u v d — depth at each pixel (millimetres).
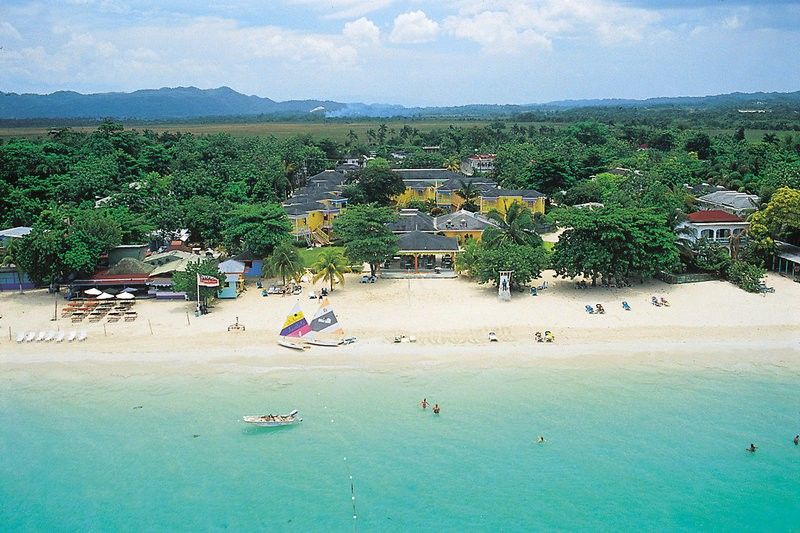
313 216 128250
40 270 88875
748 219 100875
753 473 48469
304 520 44500
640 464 49625
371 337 73438
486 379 63250
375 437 53750
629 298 84625
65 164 159250
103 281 90188
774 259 97562
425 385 62281
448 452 51531
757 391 60156
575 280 93562
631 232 85250
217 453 52219
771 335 72125
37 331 77062
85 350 71500
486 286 91875
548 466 49594
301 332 71750
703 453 50812
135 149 185250
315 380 63750
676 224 95562
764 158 178625
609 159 195750
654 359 66875
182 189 136375
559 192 156375
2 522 45031
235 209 112312
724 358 66875
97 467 50812
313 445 52969
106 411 58875
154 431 55500
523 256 87312
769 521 43750
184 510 45750
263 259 100625
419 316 79750
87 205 126250
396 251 96625
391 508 45500
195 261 95438
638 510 44812
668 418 55719
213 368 66750
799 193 95312
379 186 146750
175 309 85000
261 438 54125
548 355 68062
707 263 92688
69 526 44531
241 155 184875
